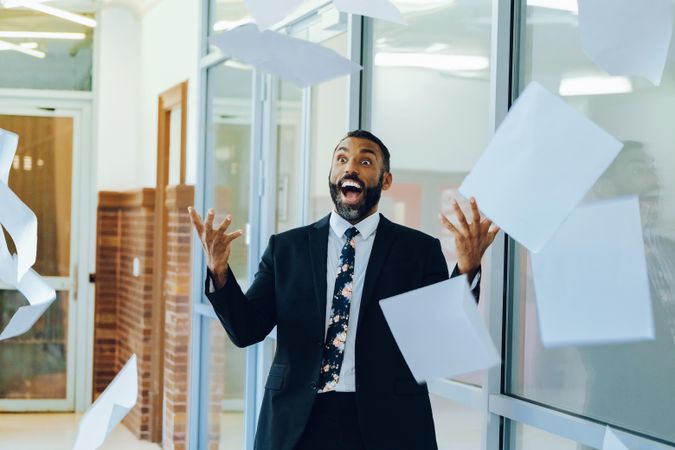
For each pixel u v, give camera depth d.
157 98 7.20
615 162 2.15
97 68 8.19
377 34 3.31
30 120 8.14
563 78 2.36
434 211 2.90
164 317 6.92
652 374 2.03
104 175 8.20
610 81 2.17
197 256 5.52
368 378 2.09
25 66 8.11
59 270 8.18
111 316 8.22
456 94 2.80
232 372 4.95
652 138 2.03
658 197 2.01
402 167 3.12
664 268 2.00
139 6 7.87
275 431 2.11
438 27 2.92
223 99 5.24
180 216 6.09
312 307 2.16
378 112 3.30
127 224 7.86
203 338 5.49
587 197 2.23
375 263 2.17
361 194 2.18
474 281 1.24
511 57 2.56
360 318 2.12
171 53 6.77
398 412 2.09
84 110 8.21
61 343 8.17
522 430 2.50
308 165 4.02
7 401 8.07
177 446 6.02
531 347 2.47
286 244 2.28
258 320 2.21
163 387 6.79
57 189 8.19
